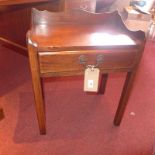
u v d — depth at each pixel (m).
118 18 0.99
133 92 1.45
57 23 0.97
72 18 0.98
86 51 0.80
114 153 1.04
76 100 1.36
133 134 1.14
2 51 1.87
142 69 1.71
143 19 1.99
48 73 0.83
